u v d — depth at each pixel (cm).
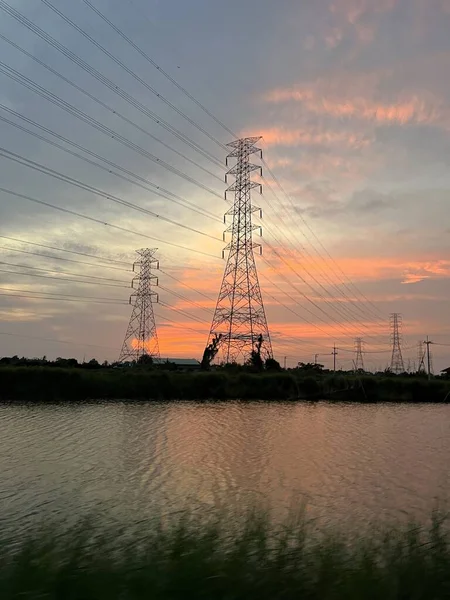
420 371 11119
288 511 1822
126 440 3878
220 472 2808
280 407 6431
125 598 834
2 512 2009
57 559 960
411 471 2914
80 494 2316
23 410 5547
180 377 7244
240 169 7575
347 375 8912
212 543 1048
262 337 7919
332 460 3212
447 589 920
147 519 1797
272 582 905
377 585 905
